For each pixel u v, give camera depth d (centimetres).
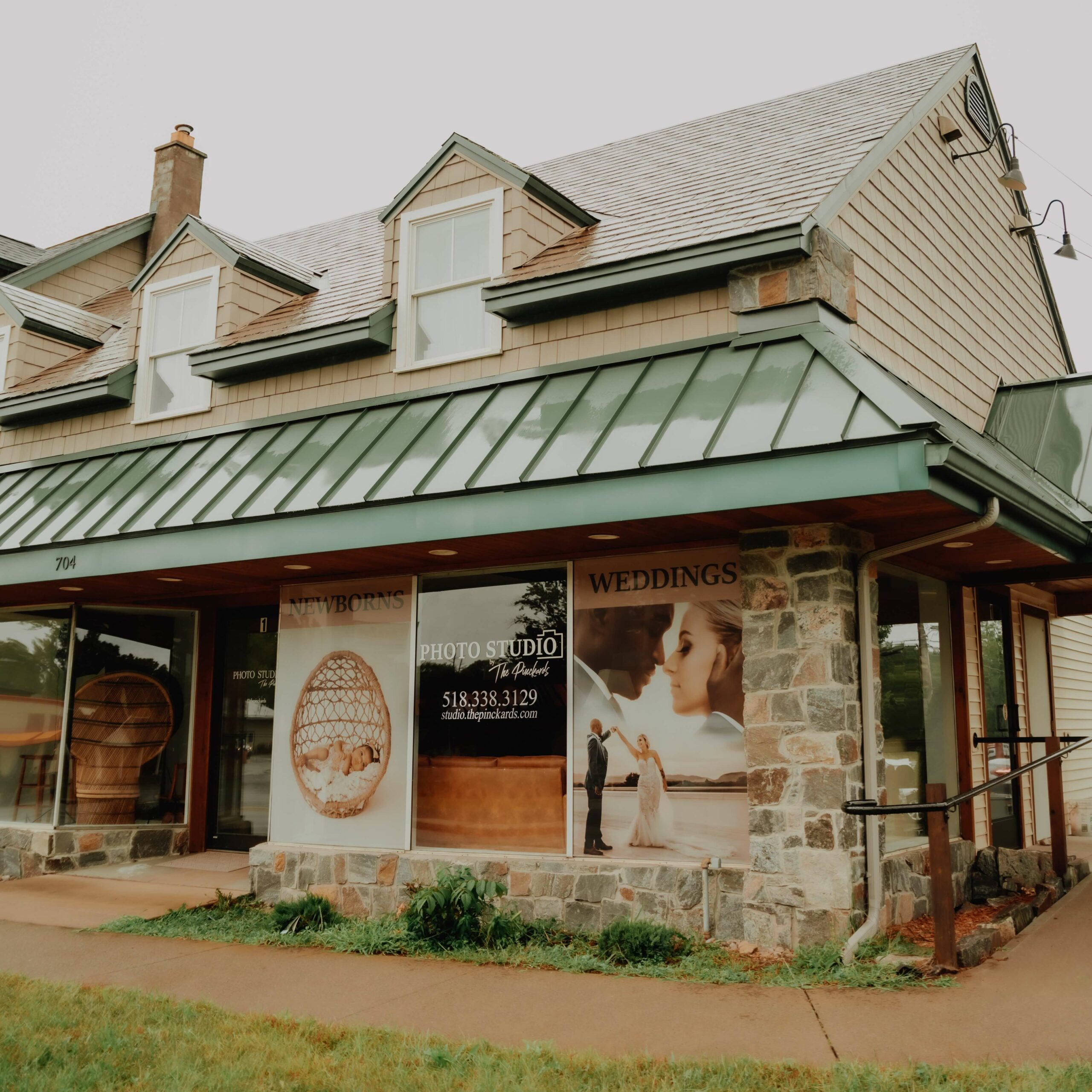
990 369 1247
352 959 771
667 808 807
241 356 1095
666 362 848
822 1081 487
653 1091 480
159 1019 616
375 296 1102
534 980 695
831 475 655
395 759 941
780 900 731
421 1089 495
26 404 1288
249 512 898
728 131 1247
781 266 814
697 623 819
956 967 671
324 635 1007
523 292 920
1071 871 1042
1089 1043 535
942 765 972
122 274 1748
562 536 797
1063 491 1021
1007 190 1367
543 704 876
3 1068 528
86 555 1009
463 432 877
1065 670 1449
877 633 812
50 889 1071
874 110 1092
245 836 1227
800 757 739
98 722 1215
